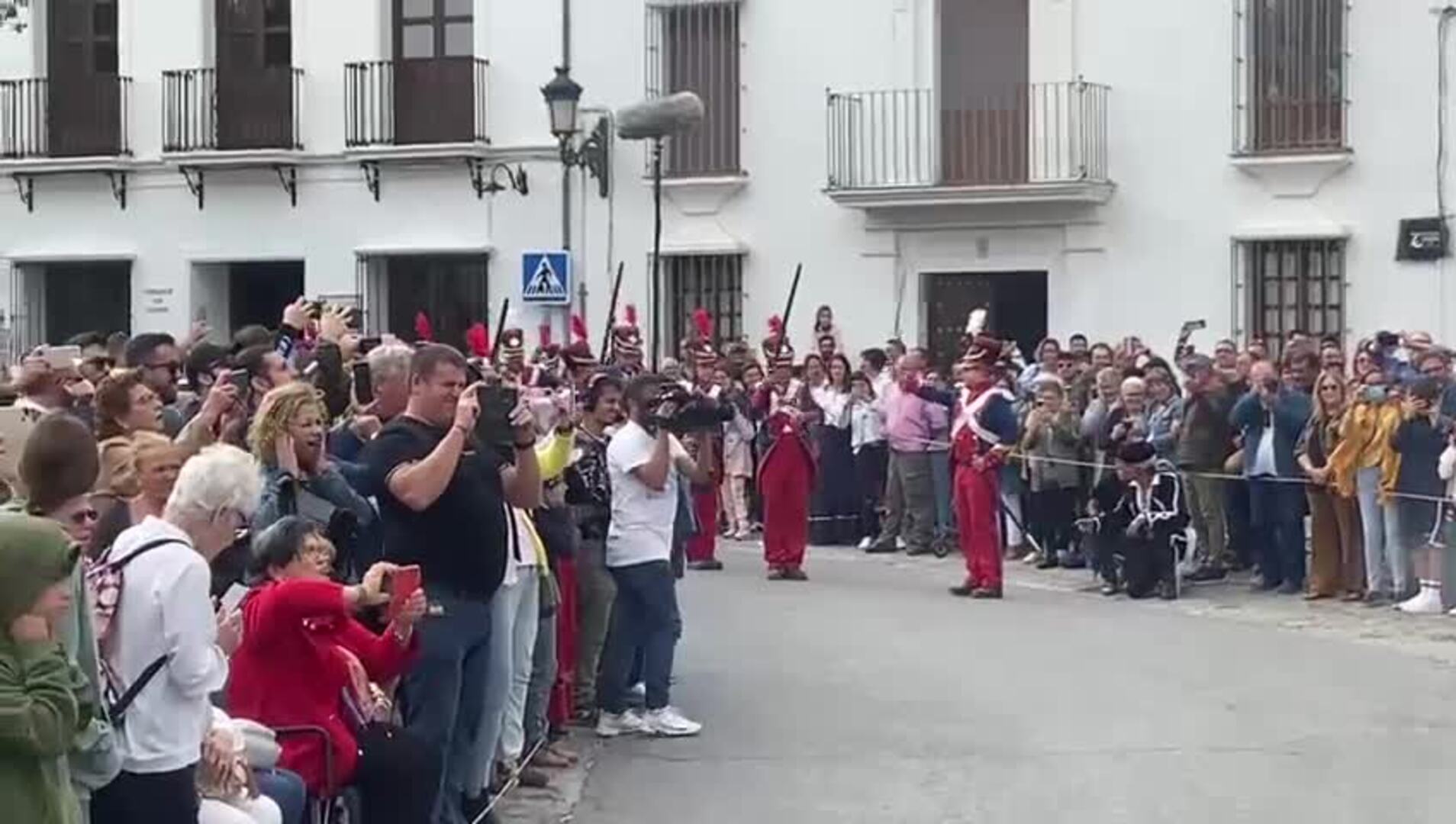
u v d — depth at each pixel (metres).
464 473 8.05
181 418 9.55
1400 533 15.84
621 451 11.00
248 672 6.92
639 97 24.30
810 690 12.38
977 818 9.18
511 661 9.16
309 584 6.95
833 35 23.62
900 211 23.34
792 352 21.83
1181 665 13.23
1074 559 18.64
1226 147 22.25
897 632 14.65
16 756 4.95
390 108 25.06
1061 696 12.13
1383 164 21.62
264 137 25.42
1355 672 12.96
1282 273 22.20
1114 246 22.70
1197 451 17.31
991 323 23.38
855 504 20.73
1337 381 16.45
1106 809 9.31
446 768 8.08
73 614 5.26
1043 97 22.81
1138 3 22.55
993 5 23.14
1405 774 10.02
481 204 24.94
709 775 10.11
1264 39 22.12
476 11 24.88
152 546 5.96
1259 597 16.62
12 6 24.59
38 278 26.38
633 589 11.02
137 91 25.88
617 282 17.97
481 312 25.16
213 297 25.95
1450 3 21.27
